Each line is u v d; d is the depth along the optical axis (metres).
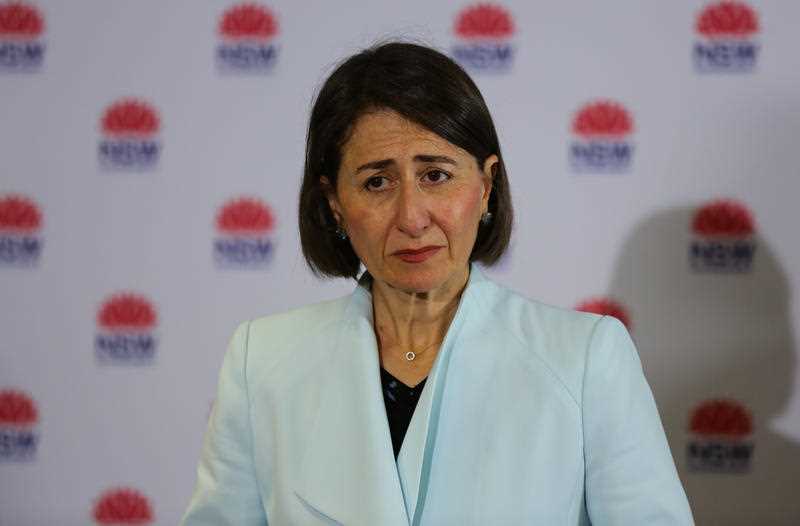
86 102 6.93
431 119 2.71
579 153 6.64
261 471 3.18
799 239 6.54
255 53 6.82
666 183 6.59
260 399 3.21
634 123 6.59
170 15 6.85
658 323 6.67
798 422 6.64
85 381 7.11
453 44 6.66
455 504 2.82
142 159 6.93
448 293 3.14
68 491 7.20
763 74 6.49
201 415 7.06
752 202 6.55
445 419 2.94
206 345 7.01
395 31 6.70
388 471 2.89
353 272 3.41
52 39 6.92
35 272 7.07
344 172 2.86
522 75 6.64
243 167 6.88
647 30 6.55
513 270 6.70
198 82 6.87
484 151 2.87
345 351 3.14
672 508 2.75
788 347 6.60
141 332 7.05
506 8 6.61
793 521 6.70
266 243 6.91
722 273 6.61
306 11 6.76
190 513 3.28
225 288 6.96
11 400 7.16
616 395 2.84
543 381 2.89
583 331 2.97
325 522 2.94
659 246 6.62
